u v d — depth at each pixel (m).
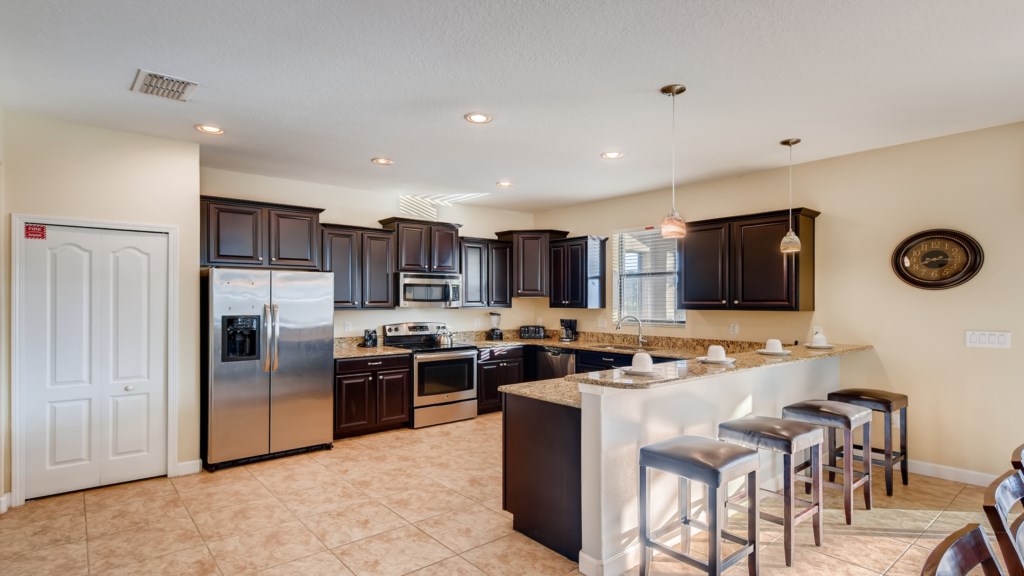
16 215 3.25
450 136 3.71
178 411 3.82
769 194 4.62
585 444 2.51
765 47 2.40
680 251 4.86
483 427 5.29
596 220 6.18
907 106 3.13
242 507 3.26
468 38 2.33
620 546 2.53
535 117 3.32
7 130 3.23
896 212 3.92
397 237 5.51
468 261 6.12
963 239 3.61
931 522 3.01
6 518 3.08
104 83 2.82
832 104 3.09
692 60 2.53
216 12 2.12
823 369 4.04
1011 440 3.46
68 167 3.42
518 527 2.93
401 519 3.09
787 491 2.52
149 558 2.63
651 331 5.62
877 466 3.90
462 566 2.56
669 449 2.30
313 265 4.70
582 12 2.11
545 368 6.00
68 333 3.45
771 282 4.25
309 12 2.12
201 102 3.08
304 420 4.38
